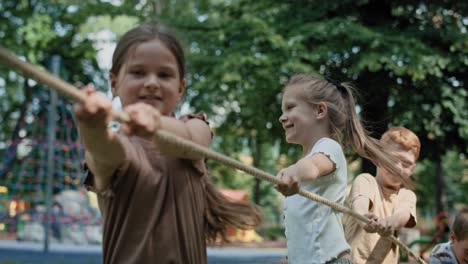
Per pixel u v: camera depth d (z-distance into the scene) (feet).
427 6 41.57
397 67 36.68
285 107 12.10
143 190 7.43
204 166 8.21
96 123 5.48
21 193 56.39
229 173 86.22
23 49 62.39
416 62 36.86
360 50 39.09
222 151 75.87
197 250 7.88
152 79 7.57
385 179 14.60
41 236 58.75
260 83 41.19
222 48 41.34
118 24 47.75
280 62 39.34
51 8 65.41
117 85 8.10
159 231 7.45
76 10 56.29
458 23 42.73
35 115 55.93
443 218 34.22
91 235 59.11
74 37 64.90
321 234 11.00
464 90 40.27
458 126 40.93
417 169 81.92
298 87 11.99
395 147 14.89
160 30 8.01
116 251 7.46
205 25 43.50
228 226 8.71
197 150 6.48
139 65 7.66
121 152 6.53
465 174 102.58
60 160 54.95
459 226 14.07
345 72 40.04
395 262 14.30
